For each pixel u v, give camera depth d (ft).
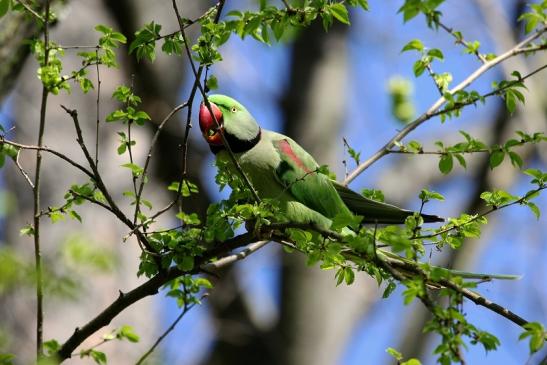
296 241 22.56
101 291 42.50
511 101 24.67
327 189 29.55
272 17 22.34
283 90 60.13
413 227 22.56
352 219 20.47
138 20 49.19
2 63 32.55
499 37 56.44
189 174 50.93
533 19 24.71
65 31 47.85
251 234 23.20
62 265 22.53
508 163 60.70
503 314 21.25
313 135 58.03
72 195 22.63
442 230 22.85
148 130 49.90
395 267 22.57
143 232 22.97
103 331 43.21
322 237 21.94
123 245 44.60
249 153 29.48
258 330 55.21
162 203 49.90
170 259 22.90
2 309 39.70
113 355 43.01
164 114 49.90
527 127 58.54
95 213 44.32
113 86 48.24
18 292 23.97
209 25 21.89
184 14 51.16
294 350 54.75
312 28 60.85
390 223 28.99
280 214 22.90
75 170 45.57
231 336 54.70
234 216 22.56
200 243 24.11
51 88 21.57
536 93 58.65
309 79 59.52
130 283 44.16
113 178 46.47
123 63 49.49
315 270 55.88
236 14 22.22
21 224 43.88
